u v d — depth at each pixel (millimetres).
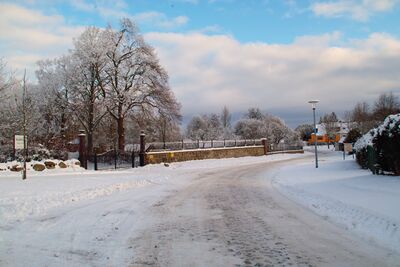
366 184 13992
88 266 5672
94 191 14297
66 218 9359
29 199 11539
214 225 8594
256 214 9969
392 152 15305
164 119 41312
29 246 6785
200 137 67875
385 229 7516
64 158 32625
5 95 29984
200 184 18422
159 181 19625
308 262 5797
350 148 35688
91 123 38688
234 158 42031
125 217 9562
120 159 33344
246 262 5824
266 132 71688
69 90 39969
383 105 54719
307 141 111188
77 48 39406
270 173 24656
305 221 8969
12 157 27969
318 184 15891
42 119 38781
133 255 6242
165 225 8617
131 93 38938
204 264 5750
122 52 40531
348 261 5820
